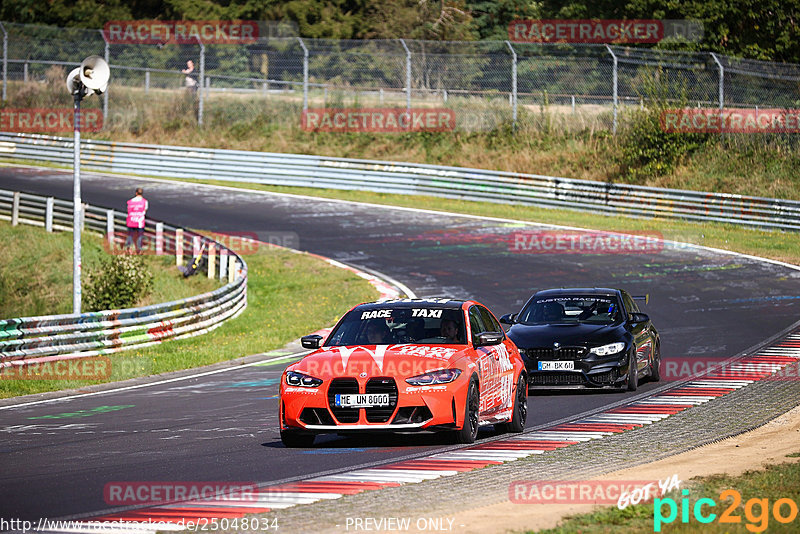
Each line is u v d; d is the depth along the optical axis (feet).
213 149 547.08
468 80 601.62
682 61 552.41
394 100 618.03
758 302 294.87
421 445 128.47
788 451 121.08
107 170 569.23
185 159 550.77
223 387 197.98
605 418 152.66
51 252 403.13
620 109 551.18
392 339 134.00
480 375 129.80
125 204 464.65
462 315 137.39
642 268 351.67
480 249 388.37
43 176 541.75
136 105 642.63
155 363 232.32
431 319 136.56
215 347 257.96
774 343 235.61
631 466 112.88
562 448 125.70
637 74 556.92
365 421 122.62
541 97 583.17
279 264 376.27
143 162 559.79
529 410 164.25
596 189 465.88
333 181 524.52
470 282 331.98
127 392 194.70
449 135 586.86
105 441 138.00
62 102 649.61
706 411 156.25
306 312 309.42
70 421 158.92
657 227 431.84
